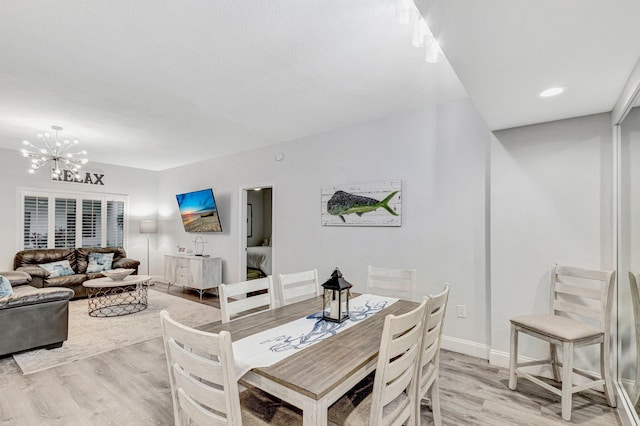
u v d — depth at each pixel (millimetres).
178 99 3135
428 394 2352
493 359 2812
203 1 1760
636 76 1781
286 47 2227
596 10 1296
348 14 1873
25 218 5496
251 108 3377
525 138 2734
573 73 1843
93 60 2389
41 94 2994
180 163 6395
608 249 2398
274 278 4695
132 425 1990
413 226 3375
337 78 2697
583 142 2508
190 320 4184
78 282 5293
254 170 5113
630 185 2143
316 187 4254
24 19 1900
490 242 2918
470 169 3055
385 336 1196
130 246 6840
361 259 3771
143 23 1954
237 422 1024
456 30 1452
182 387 1197
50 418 2059
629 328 2139
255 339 1562
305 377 1176
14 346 2961
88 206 6242
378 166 3656
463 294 3062
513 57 1676
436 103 3244
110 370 2736
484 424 1997
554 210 2607
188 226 6191
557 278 2570
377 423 1216
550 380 2545
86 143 4812
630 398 2043
